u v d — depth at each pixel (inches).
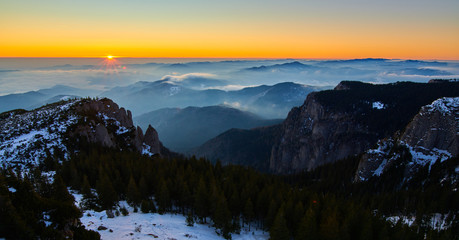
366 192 3570.4
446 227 2358.5
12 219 1175.6
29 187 1433.3
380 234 1866.4
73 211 1470.2
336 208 2167.8
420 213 2378.2
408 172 3949.3
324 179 4918.8
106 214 2188.7
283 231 1899.6
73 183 2662.4
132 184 2445.9
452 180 3213.6
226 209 2162.9
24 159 3287.4
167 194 2460.6
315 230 1851.6
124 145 4510.3
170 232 1998.0
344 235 1833.2
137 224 2047.2
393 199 3004.4
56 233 1275.8
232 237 2192.4
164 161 3624.5
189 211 2667.3
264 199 2513.5
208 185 2832.2
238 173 3604.8
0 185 1328.7
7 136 3843.5
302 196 2655.0
